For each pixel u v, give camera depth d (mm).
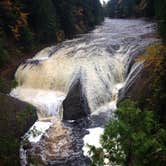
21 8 23172
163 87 9484
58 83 15609
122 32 29156
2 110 10062
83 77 14633
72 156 9898
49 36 25812
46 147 10344
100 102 13945
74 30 32500
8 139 8852
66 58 17297
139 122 5660
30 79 16531
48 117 13242
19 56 20312
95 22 46750
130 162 5434
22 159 9109
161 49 10820
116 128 5488
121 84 14875
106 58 16391
